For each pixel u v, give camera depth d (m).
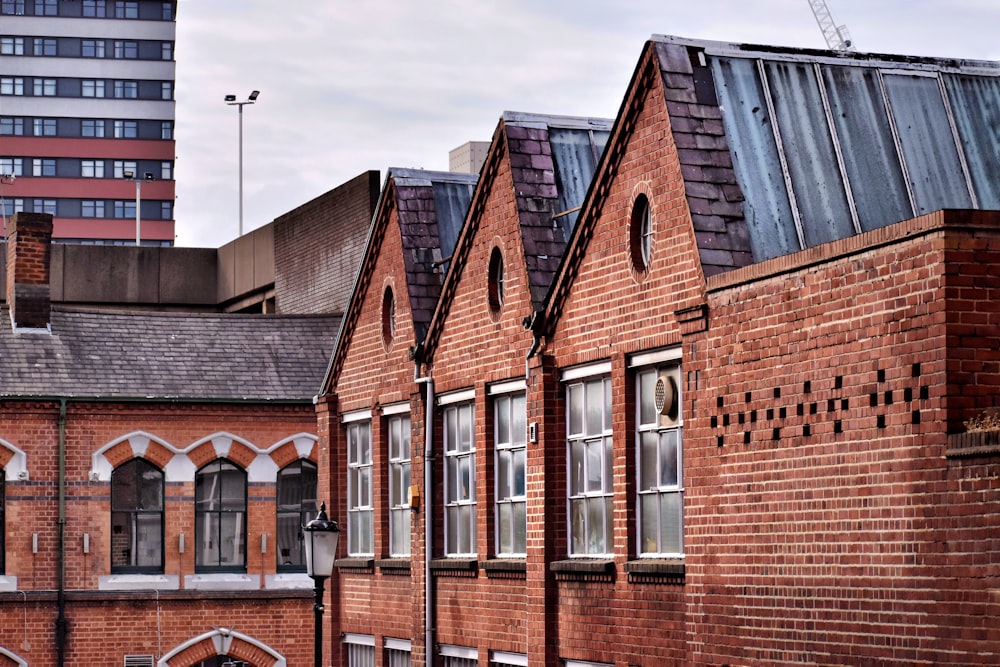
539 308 28.27
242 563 43.38
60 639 41.34
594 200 26.25
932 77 26.08
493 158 30.27
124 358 43.59
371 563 36.16
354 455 38.00
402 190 35.19
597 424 26.72
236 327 45.88
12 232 43.91
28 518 41.56
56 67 177.50
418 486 33.25
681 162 23.69
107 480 42.22
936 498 18.17
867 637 19.23
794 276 20.78
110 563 42.16
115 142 178.25
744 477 21.69
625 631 25.14
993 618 17.27
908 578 18.58
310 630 43.28
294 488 43.94
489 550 30.27
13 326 43.31
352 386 37.72
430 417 32.72
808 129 24.81
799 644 20.47
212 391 43.31
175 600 42.34
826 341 20.12
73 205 177.12
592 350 26.38
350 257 49.66
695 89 24.36
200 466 43.06
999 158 25.83
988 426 17.81
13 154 175.88
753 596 21.39
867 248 19.38
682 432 23.92
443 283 32.88
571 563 26.55
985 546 17.42
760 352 21.44
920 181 25.09
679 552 24.02
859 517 19.42
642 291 24.84
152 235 178.25
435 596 32.50
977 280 18.25
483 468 30.47
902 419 18.73
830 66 25.45
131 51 179.12
